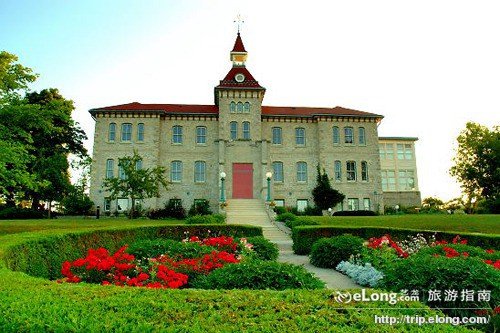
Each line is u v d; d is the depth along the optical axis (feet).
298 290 15.78
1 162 61.87
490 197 160.86
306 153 139.64
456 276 20.67
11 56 69.41
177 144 135.95
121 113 133.18
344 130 141.59
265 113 139.64
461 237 48.80
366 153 140.46
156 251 33.32
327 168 138.00
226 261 27.66
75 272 24.66
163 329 10.87
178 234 61.46
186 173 134.10
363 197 137.39
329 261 43.80
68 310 12.29
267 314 12.64
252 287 21.30
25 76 70.79
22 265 27.86
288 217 96.63
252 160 132.16
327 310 13.17
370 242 42.39
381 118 142.82
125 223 84.07
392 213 142.20
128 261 27.14
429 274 21.17
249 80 140.97
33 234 35.14
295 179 137.39
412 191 171.94
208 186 133.59
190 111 139.54
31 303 12.87
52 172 121.80
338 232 58.59
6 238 30.96
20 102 69.05
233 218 102.37
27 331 10.75
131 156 131.23
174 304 13.41
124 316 12.03
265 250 42.45
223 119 134.21
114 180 109.50
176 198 131.85
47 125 71.51
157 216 119.44
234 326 11.57
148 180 109.50
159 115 134.72
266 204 112.68
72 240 38.52
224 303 13.70
